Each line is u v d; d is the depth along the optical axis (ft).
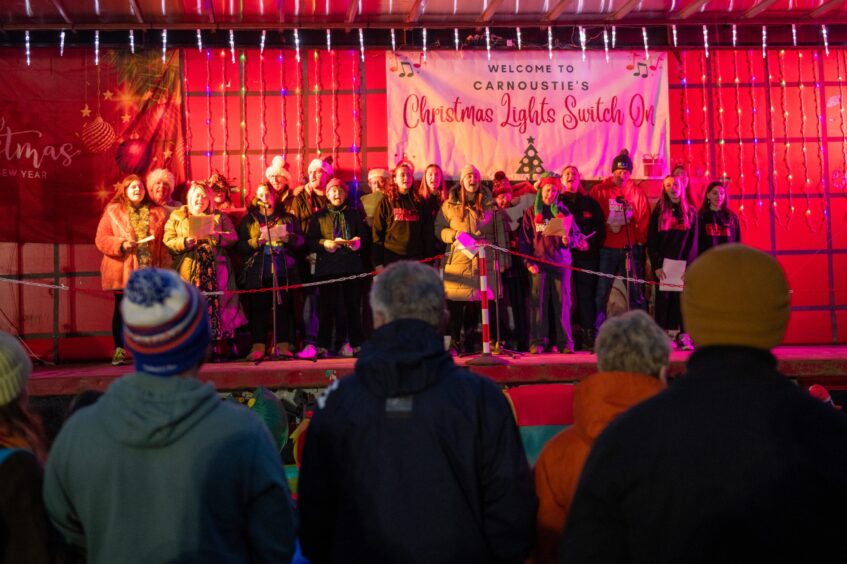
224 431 6.67
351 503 7.47
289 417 22.65
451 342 26.66
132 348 6.81
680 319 27.61
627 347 8.04
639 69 30.81
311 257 26.84
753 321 5.51
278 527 6.76
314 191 28.12
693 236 27.55
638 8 29.48
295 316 28.35
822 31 31.22
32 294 28.84
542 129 30.55
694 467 5.12
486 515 7.56
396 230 26.71
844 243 31.32
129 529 6.49
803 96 31.40
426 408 7.49
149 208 27.25
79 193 29.09
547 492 8.04
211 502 6.51
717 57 31.14
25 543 7.02
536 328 27.04
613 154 30.68
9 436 7.61
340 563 7.43
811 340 31.09
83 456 6.69
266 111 29.91
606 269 28.12
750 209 31.14
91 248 29.12
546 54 30.55
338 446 7.62
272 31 29.78
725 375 5.40
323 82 30.09
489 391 7.77
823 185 31.35
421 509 7.31
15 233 28.81
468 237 24.57
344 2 27.71
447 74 30.35
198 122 29.68
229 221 27.20
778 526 4.96
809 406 5.26
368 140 30.19
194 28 29.01
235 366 23.57
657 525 5.20
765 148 31.22
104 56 29.19
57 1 26.58
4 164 28.73
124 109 29.25
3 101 28.81
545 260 26.94
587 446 7.81
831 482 5.00
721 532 5.02
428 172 27.89
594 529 5.45
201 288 25.81
